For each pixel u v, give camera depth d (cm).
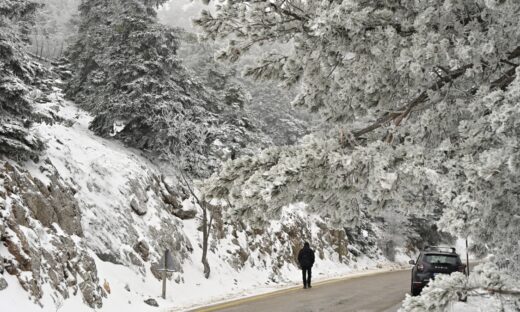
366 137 371
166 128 1797
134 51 1853
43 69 1160
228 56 417
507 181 251
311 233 2783
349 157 303
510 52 325
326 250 2852
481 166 245
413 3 370
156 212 1631
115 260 1273
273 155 361
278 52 436
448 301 240
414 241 4066
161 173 1900
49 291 906
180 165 1720
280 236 2402
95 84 2256
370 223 3522
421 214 339
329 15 315
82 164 1498
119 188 1537
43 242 979
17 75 1086
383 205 333
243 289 1666
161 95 1809
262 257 2123
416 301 240
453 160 266
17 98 1040
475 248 346
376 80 356
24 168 1104
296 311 1116
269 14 392
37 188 1079
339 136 352
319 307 1183
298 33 364
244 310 1134
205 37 414
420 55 308
